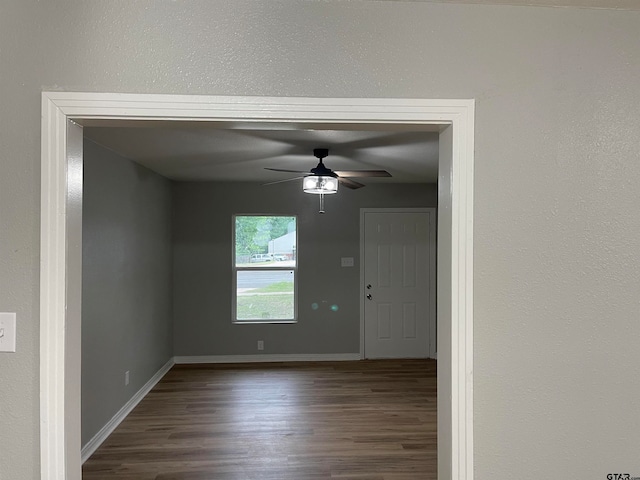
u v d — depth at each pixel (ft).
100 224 10.95
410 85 4.43
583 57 4.53
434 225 18.81
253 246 18.66
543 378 4.51
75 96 4.17
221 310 18.33
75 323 4.40
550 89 4.51
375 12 4.42
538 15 4.51
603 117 4.54
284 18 4.37
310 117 4.36
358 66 4.40
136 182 13.60
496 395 4.49
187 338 18.21
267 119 4.35
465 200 4.42
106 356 11.21
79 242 4.48
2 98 4.19
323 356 18.62
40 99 4.19
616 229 4.55
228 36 4.33
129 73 4.25
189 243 18.21
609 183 4.55
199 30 4.31
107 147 11.32
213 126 4.57
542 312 4.51
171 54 4.28
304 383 15.38
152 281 15.23
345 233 18.71
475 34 4.48
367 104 4.37
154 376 15.38
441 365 4.76
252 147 11.34
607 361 4.56
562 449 4.53
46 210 4.14
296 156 12.56
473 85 4.47
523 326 4.50
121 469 9.36
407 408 12.94
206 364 17.97
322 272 18.65
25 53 4.20
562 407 4.53
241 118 4.33
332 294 18.67
